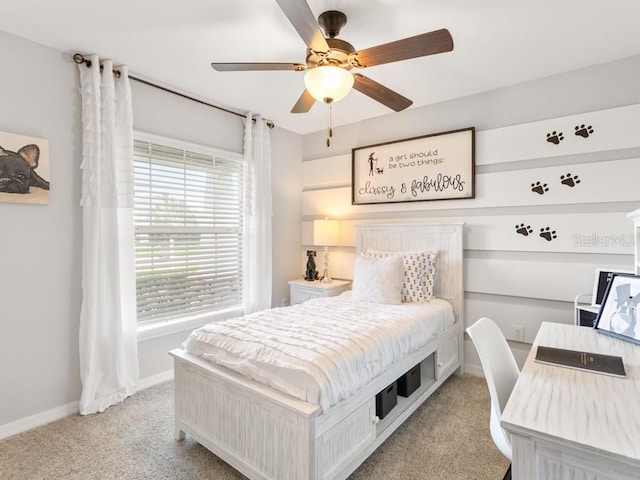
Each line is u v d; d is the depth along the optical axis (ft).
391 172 11.19
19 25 6.57
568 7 5.99
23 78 6.98
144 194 9.07
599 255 8.01
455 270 9.68
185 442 6.56
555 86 8.53
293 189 13.32
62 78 7.50
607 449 2.57
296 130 13.15
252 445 5.21
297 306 8.54
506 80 8.86
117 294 8.00
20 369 6.97
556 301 8.56
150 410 7.76
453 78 8.74
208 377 5.90
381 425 6.17
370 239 11.35
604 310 5.85
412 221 10.85
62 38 7.02
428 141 10.44
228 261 11.13
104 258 7.90
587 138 8.13
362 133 11.96
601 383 3.76
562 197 8.41
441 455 6.13
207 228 10.52
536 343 5.20
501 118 9.27
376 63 5.91
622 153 7.76
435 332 8.11
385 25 6.53
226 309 11.03
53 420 7.31
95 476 5.63
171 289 9.66
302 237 13.66
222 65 6.10
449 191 10.05
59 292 7.48
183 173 9.88
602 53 7.56
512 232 9.10
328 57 5.74
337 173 12.60
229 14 6.24
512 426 2.94
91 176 7.62
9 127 6.81
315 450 4.58
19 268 6.97
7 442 6.55
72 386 7.65
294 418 4.63
